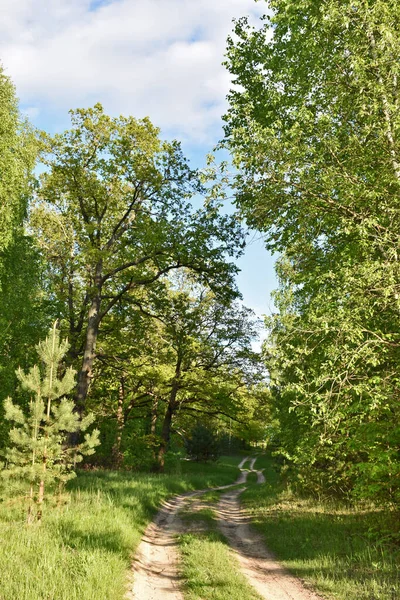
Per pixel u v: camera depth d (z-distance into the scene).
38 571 6.80
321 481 17.81
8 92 20.61
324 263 11.73
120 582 7.14
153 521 14.26
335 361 8.87
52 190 24.19
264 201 10.58
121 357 29.05
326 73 10.67
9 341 22.02
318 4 10.45
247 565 10.00
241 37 15.59
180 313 28.33
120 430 32.03
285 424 18.50
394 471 10.41
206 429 54.38
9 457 10.52
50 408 11.39
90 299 28.11
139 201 24.56
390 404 9.83
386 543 10.34
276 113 13.46
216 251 23.81
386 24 8.99
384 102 9.04
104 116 23.14
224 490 31.47
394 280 8.30
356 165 9.98
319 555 10.03
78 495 14.04
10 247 20.78
